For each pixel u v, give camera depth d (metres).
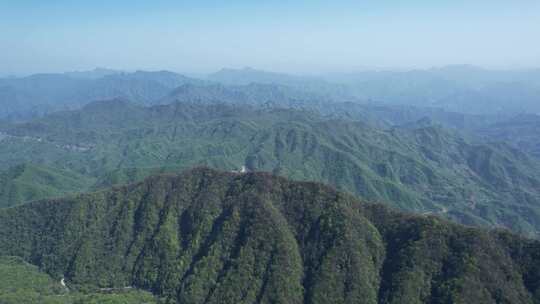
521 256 174.50
